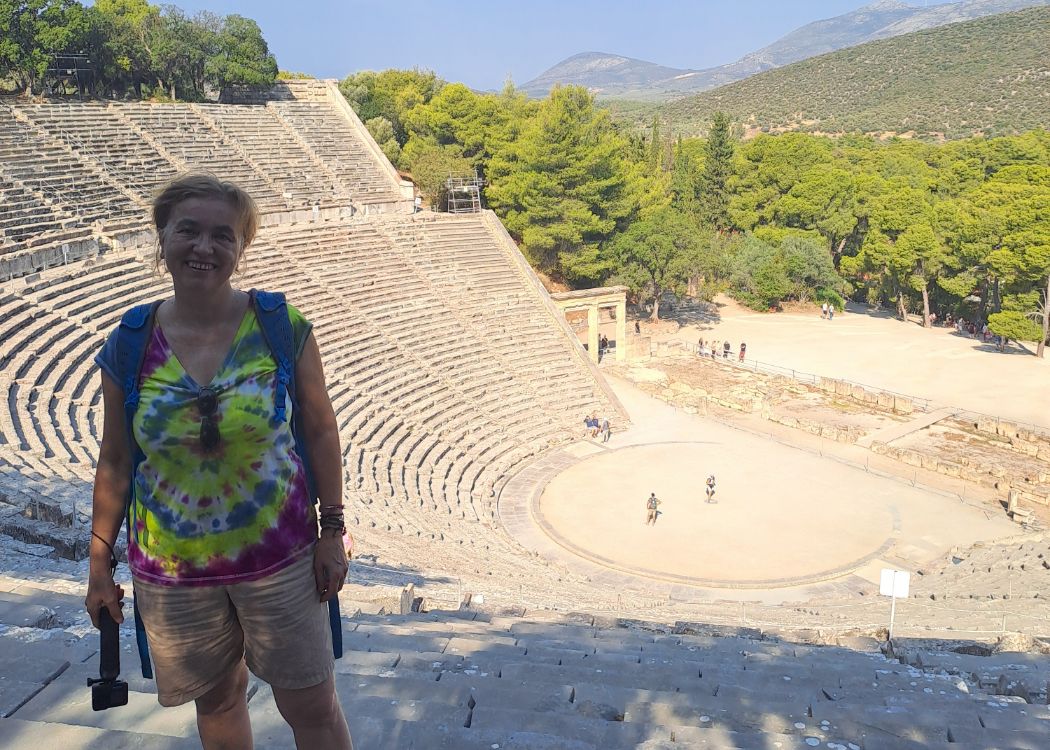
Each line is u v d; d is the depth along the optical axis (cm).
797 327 6825
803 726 717
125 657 713
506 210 6694
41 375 2836
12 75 5703
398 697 694
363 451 3516
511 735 562
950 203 6731
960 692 954
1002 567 2759
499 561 2759
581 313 7006
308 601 386
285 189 5534
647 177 7862
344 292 4638
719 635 1527
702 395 5012
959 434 4431
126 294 3625
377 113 7669
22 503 1698
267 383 367
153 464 363
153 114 5572
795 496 3694
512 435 4216
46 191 4275
